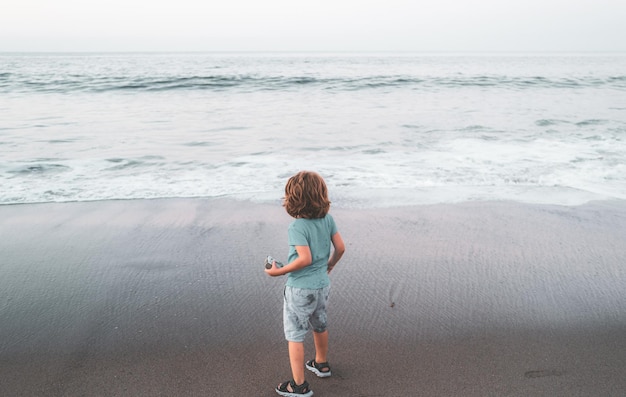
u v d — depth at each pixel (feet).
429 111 53.16
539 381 9.62
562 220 20.13
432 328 11.70
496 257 16.25
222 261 15.87
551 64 209.15
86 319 12.12
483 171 27.94
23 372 9.91
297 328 9.09
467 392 9.29
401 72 129.59
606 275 14.80
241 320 12.12
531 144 35.27
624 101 63.10
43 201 22.03
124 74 105.19
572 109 54.80
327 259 9.30
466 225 19.45
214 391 9.36
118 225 19.16
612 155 31.63
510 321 12.05
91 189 23.91
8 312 12.43
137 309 12.65
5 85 75.82
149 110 52.60
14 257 15.99
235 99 64.13
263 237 18.07
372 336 11.34
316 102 61.52
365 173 27.40
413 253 16.55
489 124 44.14
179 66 155.53
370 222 19.72
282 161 30.04
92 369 10.03
